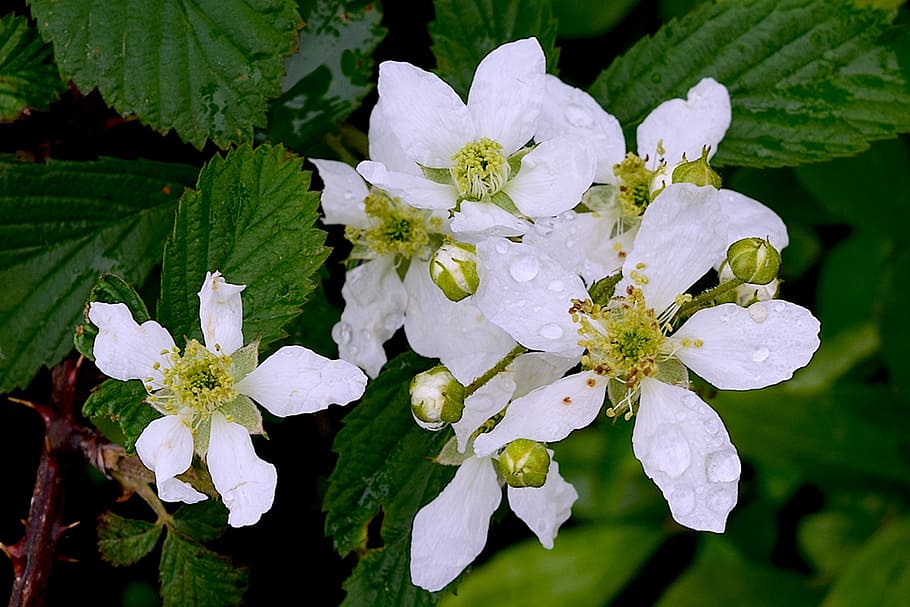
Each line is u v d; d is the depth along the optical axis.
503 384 0.36
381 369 0.38
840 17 0.39
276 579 0.41
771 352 0.36
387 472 0.37
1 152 0.38
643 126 0.38
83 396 0.38
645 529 0.45
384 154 0.37
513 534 0.45
